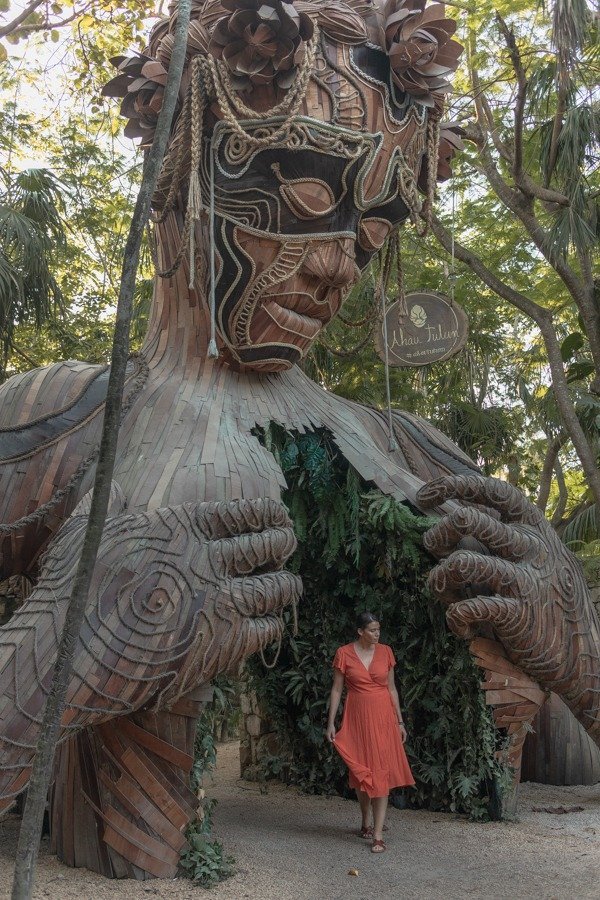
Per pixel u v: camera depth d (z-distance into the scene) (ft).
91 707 14.57
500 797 20.38
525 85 30.91
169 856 15.70
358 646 19.02
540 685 19.66
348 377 33.68
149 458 17.21
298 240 17.90
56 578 15.42
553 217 32.83
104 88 19.40
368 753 18.30
